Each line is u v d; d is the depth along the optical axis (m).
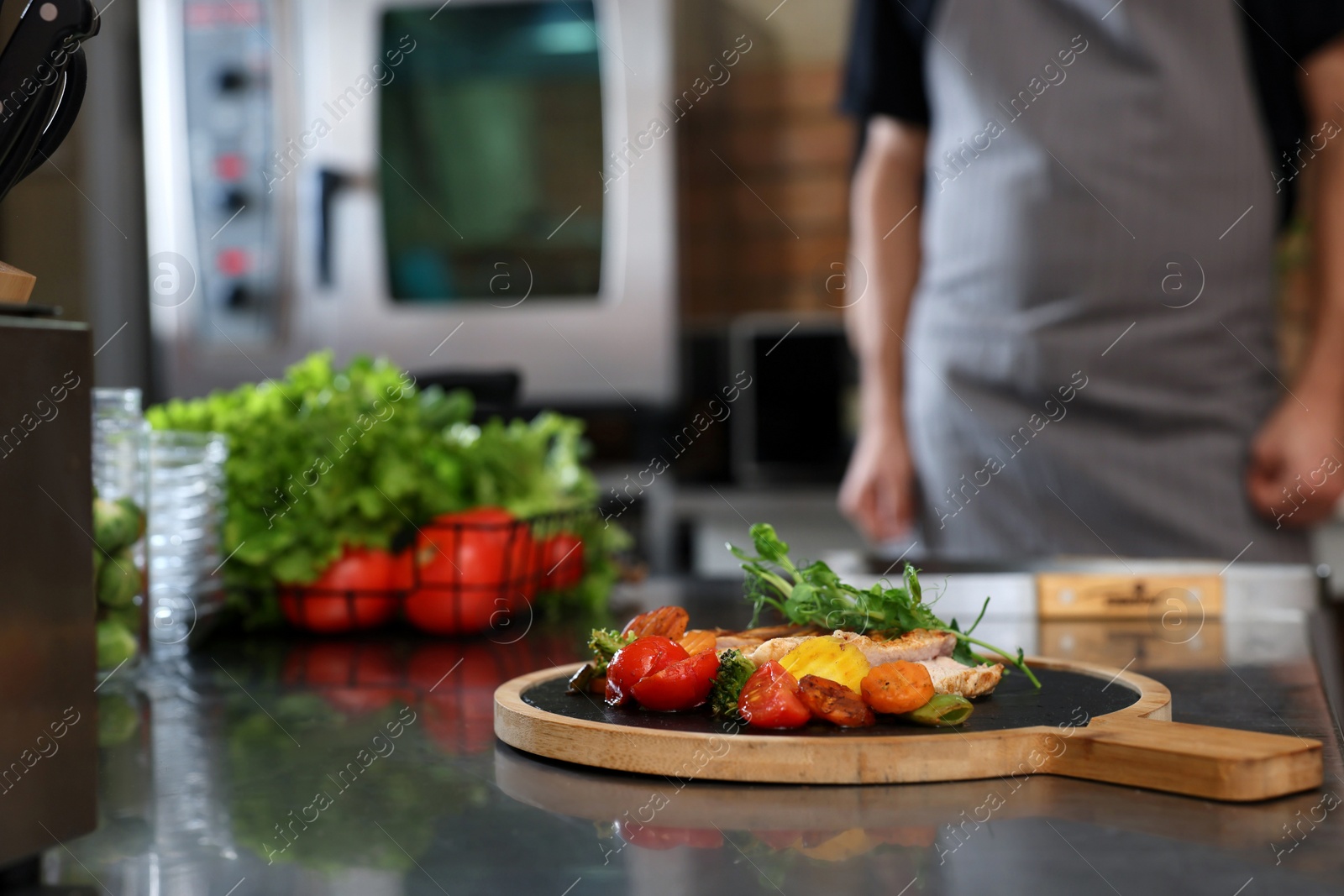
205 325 2.26
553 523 1.22
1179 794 0.59
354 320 2.24
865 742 0.61
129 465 0.90
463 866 0.50
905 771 0.61
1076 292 1.75
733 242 2.79
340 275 2.23
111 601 0.89
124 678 0.92
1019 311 1.79
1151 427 1.75
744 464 2.50
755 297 2.79
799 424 2.48
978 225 1.82
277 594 1.16
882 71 1.94
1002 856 0.49
